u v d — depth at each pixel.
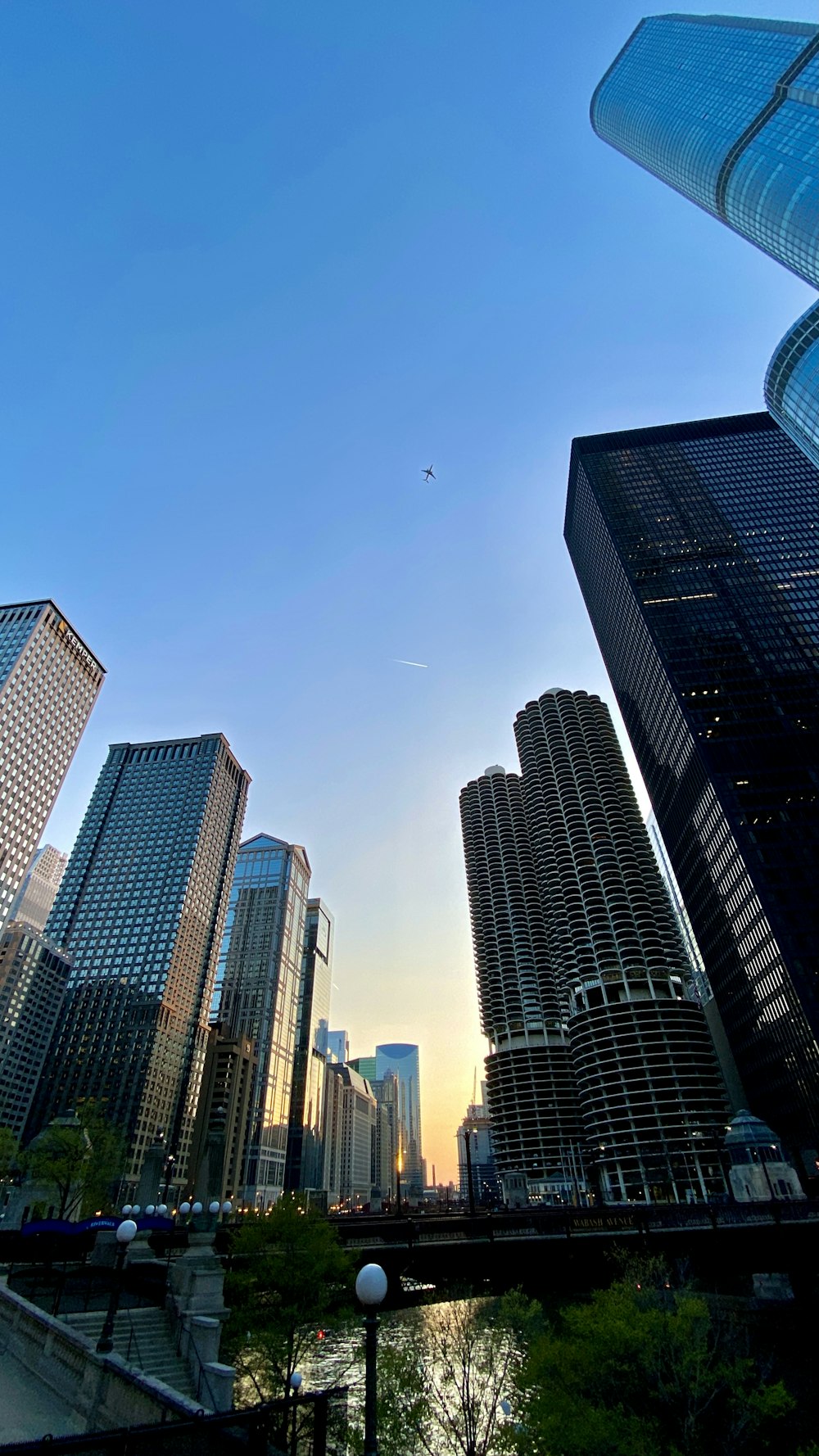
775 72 134.88
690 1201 110.06
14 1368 18.56
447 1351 28.81
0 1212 72.38
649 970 147.12
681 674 144.62
